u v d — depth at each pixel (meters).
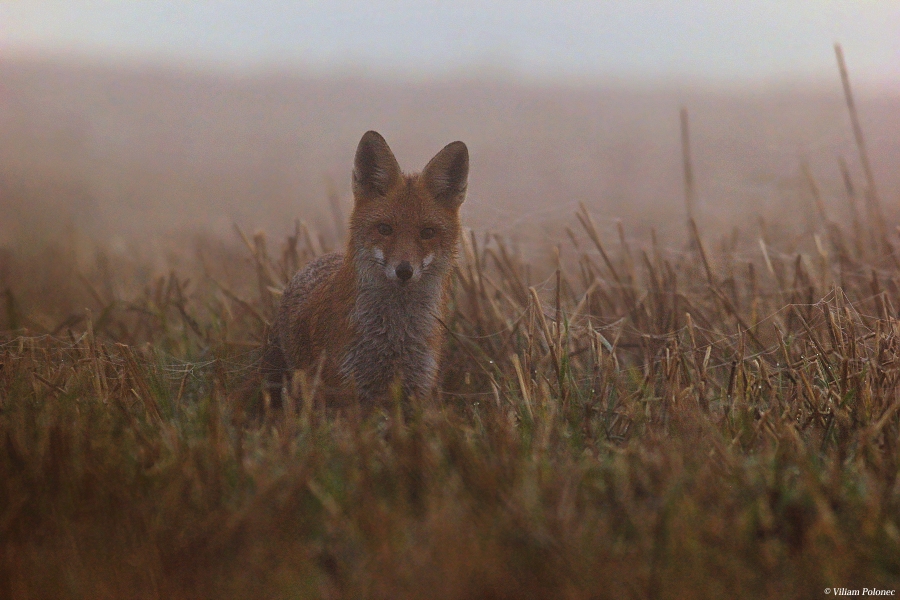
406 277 9.84
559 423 8.71
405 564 5.96
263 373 11.48
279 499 6.83
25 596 5.86
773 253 14.33
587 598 5.70
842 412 8.55
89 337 10.46
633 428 8.73
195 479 7.16
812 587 5.93
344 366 10.18
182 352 11.86
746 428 8.41
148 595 5.92
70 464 7.20
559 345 10.06
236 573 6.03
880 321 9.95
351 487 7.10
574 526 6.44
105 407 8.90
